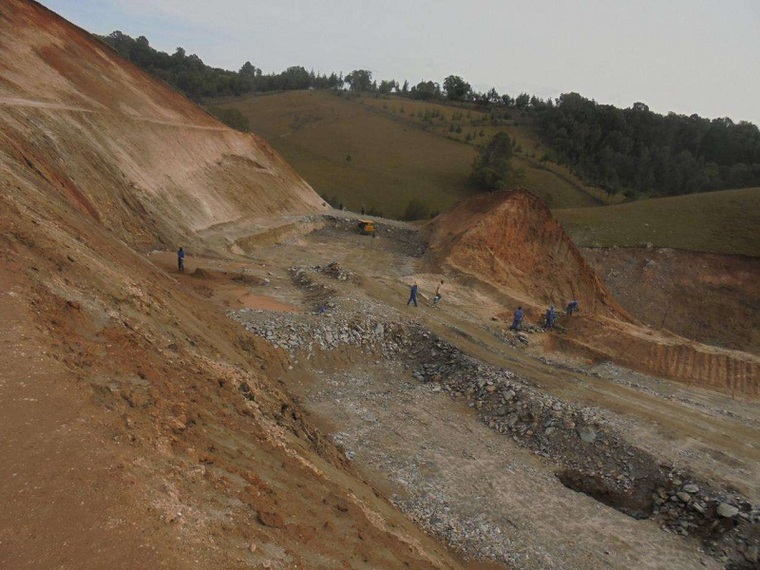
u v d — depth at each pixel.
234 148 45.91
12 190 12.36
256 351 16.34
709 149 100.44
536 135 109.88
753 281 44.31
